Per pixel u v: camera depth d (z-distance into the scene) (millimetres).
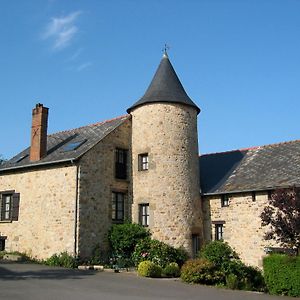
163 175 19125
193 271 14148
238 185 19328
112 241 18469
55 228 18188
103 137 19172
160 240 18500
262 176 19203
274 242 17297
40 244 18641
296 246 12812
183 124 19922
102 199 18688
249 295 11969
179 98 20094
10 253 19266
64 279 13242
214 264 14766
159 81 20594
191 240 19078
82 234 17531
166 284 13359
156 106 19797
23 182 20234
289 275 12070
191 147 20031
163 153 19328
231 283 13555
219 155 23547
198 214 19719
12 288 11156
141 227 18828
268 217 13102
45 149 20359
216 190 19812
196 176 20047
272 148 21547
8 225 20391
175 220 18797
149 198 19125
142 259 17328
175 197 19031
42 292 10672
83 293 10742
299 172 18062
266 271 12766
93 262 17531
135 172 19984
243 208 18719
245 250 18281
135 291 11516
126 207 19844
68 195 18000
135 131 20438
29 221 19406
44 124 20516
